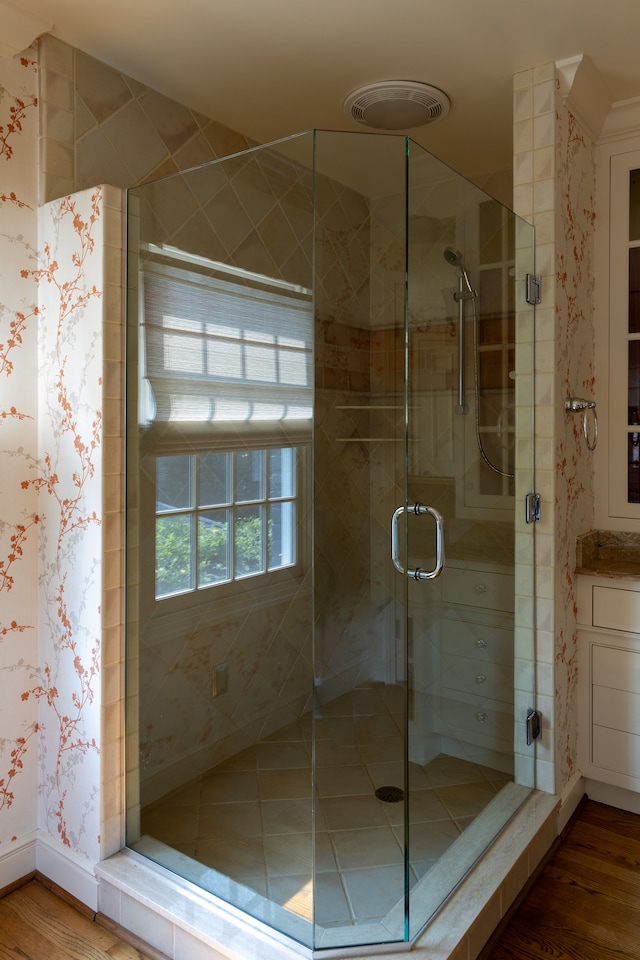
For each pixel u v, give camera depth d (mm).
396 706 1600
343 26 1906
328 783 1616
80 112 2023
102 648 1827
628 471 2482
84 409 1856
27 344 1952
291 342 1670
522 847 1901
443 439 1727
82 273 1846
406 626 1601
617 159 2445
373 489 1631
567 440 2256
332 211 1604
